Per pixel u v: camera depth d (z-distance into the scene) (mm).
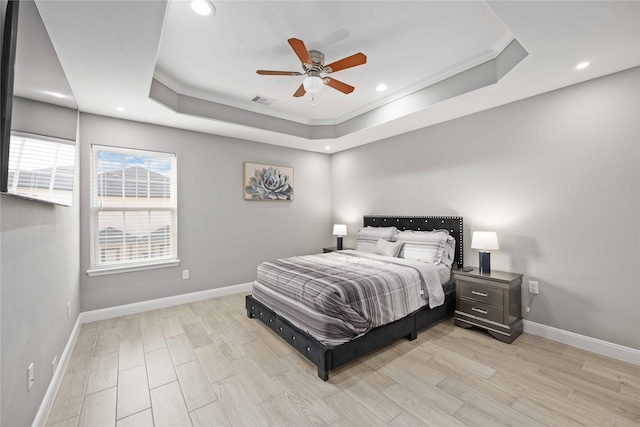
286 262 3178
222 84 3109
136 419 1664
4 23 1057
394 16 2047
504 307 2615
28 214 1428
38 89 1462
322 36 2271
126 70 2191
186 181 3764
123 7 1521
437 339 2686
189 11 1951
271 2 1883
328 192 5398
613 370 2133
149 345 2557
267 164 4578
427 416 1675
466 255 3375
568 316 2574
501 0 1527
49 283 1796
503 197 3023
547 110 2689
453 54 2561
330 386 1970
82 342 2592
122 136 3289
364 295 2297
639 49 1964
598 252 2414
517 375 2080
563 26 1716
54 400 1804
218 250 4051
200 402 1811
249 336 2750
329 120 4371
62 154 1872
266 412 1720
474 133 3273
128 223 3361
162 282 3568
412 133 3982
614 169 2326
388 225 4262
